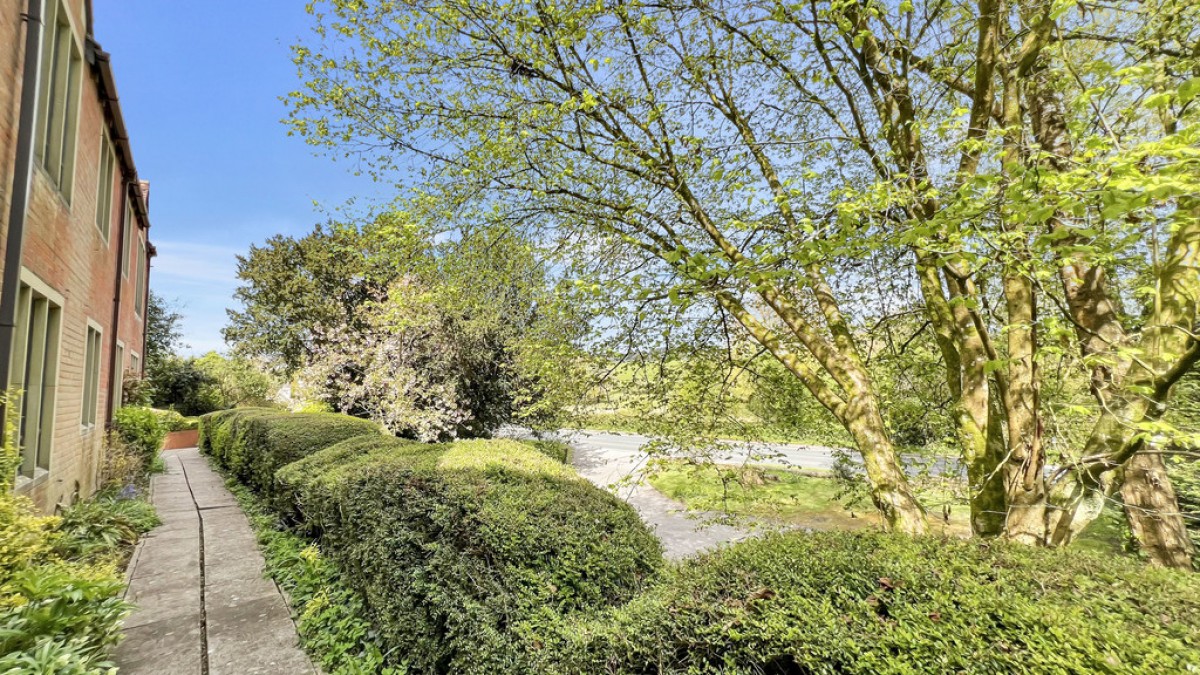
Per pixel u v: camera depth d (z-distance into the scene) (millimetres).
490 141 4273
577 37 3973
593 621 2162
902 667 1326
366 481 3756
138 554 5152
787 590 1723
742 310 4191
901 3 2938
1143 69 1983
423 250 5383
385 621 3051
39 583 2799
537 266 5164
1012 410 3053
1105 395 2918
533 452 4598
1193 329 2514
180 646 3344
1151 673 1120
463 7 4270
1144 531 3613
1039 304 3637
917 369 4910
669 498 10172
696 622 1766
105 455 7738
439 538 2787
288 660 3215
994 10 2926
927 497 4742
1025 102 3562
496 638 2197
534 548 2525
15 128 3709
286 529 5738
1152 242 2469
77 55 5254
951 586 1563
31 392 4477
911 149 3391
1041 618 1333
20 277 3756
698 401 5156
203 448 14266
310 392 14562
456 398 11602
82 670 2447
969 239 2646
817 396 3941
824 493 9539
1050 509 2807
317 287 17812
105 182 7457
